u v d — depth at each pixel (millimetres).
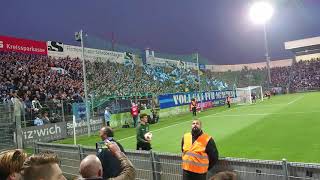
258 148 14391
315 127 18906
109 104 29047
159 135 21266
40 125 22438
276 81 82688
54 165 2857
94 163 3945
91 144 20500
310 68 82500
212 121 26578
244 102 51844
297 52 100438
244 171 6699
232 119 26812
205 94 43500
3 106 17625
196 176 7145
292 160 11922
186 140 7430
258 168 6449
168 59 64812
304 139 15547
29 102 26750
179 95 37281
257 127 20922
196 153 7180
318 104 35156
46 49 42281
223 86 68000
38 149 12227
